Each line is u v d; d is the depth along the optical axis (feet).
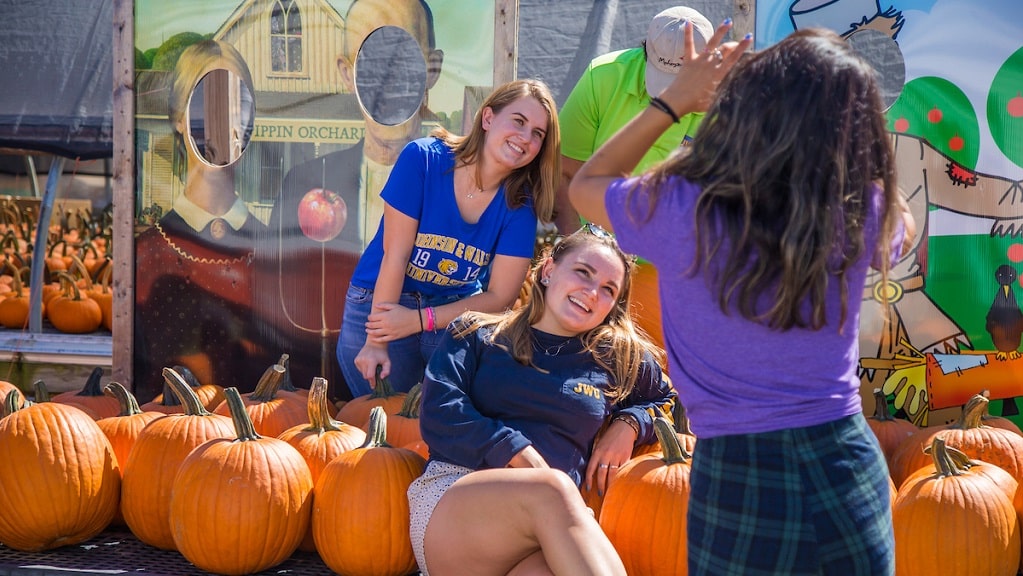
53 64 17.20
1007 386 11.65
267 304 13.15
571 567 7.18
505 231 10.86
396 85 13.98
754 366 5.54
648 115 6.21
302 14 12.91
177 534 9.14
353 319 11.60
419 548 8.23
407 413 10.71
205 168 13.15
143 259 13.32
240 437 9.41
